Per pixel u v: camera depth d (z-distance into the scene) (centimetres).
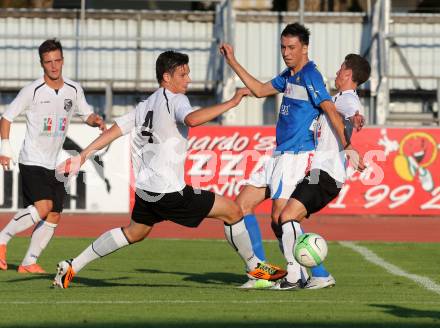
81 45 8169
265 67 8181
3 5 8719
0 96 8131
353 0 8956
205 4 8600
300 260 2908
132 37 7819
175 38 7888
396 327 2267
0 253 3684
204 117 2719
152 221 2925
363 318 2409
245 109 7994
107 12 8212
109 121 7025
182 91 2875
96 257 2986
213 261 4109
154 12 8219
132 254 4397
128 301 2705
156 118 2833
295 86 3052
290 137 3077
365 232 5834
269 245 4978
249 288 3066
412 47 8125
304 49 3056
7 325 2255
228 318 2389
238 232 2941
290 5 9012
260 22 8181
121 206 6738
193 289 3042
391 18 8175
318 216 6862
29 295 2842
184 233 5716
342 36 8231
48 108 3591
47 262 4025
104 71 8181
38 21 8219
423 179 6794
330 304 2672
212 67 8125
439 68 8144
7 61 8150
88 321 2323
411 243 5112
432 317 2434
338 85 3158
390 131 6775
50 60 3559
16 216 3647
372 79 7881
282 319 2380
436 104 8131
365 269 3803
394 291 3033
